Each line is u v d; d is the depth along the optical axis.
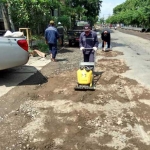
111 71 8.24
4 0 11.77
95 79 7.13
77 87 6.06
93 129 4.06
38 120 4.41
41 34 15.66
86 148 3.50
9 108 5.00
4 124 4.26
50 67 8.88
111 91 6.02
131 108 4.96
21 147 3.54
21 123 4.30
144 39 23.17
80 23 19.64
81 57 11.36
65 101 5.36
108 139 3.75
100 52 13.09
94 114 4.66
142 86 6.45
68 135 3.87
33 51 11.16
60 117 4.53
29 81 6.95
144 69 8.58
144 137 3.82
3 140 3.73
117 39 22.83
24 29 11.76
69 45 16.17
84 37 6.93
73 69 8.58
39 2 12.35
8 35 6.32
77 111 4.80
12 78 7.27
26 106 5.09
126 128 4.11
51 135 3.87
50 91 6.06
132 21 58.72
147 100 5.41
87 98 5.52
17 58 6.38
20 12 12.09
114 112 4.76
